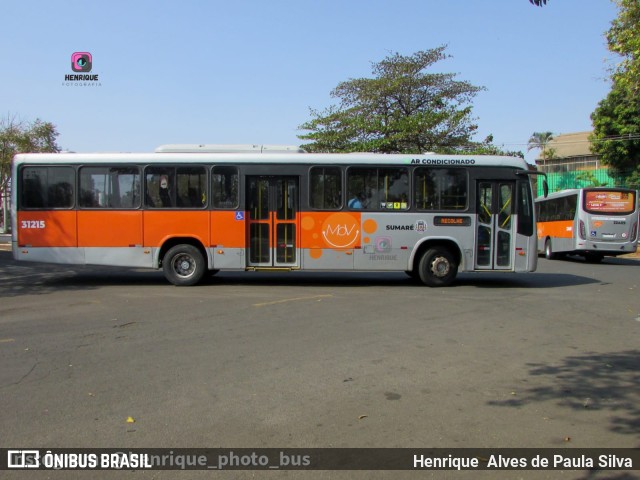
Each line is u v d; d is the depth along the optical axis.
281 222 11.89
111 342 6.68
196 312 8.68
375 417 4.33
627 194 20.47
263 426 4.15
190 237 11.85
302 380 5.24
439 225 11.91
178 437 3.95
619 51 11.77
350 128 28.14
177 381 5.19
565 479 3.41
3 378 5.25
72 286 11.84
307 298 10.15
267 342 6.73
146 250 11.87
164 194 11.88
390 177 11.95
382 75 29.75
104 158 11.89
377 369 5.62
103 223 11.84
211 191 11.85
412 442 3.89
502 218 12.05
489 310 9.03
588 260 22.61
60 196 11.88
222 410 4.46
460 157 12.00
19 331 7.26
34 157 11.88
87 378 5.26
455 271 12.04
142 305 9.31
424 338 7.00
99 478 3.39
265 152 12.22
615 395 4.85
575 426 4.18
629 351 6.40
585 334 7.30
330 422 4.23
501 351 6.38
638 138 31.98
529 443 3.89
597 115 33.69
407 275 14.44
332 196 11.91
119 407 4.52
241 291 11.10
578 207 20.77
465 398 4.77
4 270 15.47
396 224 11.90
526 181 12.05
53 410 4.44
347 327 7.62
